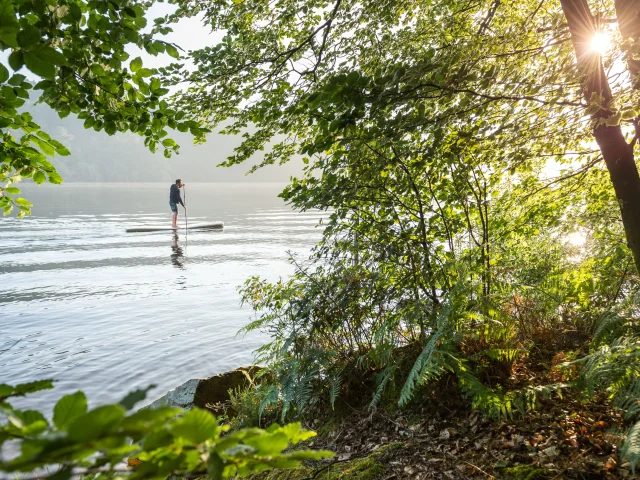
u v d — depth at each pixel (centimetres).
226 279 1627
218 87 563
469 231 513
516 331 462
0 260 2080
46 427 67
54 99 313
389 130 382
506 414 371
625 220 477
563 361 412
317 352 463
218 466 71
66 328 1090
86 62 298
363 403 462
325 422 460
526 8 622
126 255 2203
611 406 357
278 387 480
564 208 670
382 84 351
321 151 405
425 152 430
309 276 530
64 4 257
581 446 321
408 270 493
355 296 479
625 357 330
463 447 354
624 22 427
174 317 1170
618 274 545
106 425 54
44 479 60
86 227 3581
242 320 1124
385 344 438
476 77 360
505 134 482
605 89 445
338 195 462
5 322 1140
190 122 348
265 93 567
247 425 510
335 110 372
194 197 9625
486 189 570
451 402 408
